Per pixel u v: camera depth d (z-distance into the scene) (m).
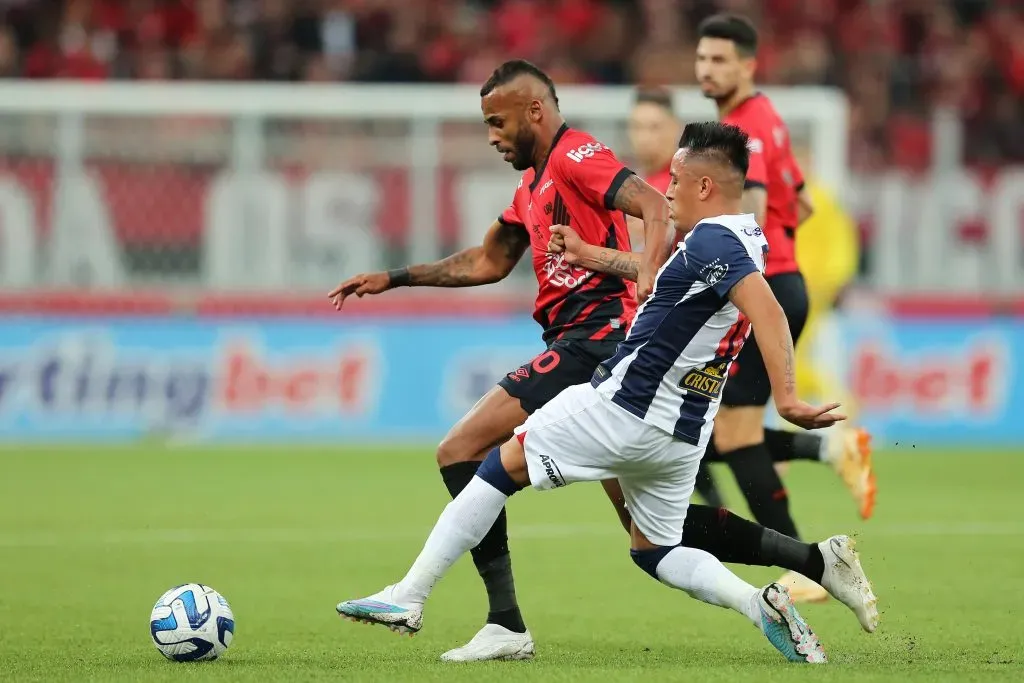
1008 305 54.62
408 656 19.00
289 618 22.42
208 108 53.34
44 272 52.47
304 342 52.53
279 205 53.31
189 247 53.12
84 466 45.22
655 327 17.52
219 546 30.50
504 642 18.64
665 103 28.67
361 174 53.75
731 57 25.06
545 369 19.19
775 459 25.73
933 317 54.31
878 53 69.31
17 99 52.41
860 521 34.78
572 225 19.08
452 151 54.03
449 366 52.91
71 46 64.44
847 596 18.48
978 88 69.88
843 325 53.47
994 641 20.09
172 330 52.16
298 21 66.06
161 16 67.25
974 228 54.81
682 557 18.55
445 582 26.66
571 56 67.12
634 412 17.61
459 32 66.69
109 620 21.98
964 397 54.09
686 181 17.84
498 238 20.92
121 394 51.84
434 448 50.72
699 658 18.80
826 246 46.47
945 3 72.44
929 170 65.06
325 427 52.47
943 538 31.80
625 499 18.78
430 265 21.31
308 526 33.59
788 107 51.88
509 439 19.36
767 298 16.92
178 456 48.12
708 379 17.77
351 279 21.14
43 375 51.62
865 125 67.00
